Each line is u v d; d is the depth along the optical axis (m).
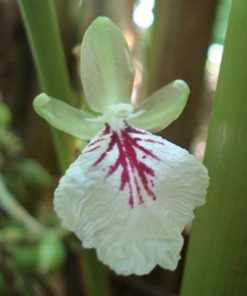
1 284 0.08
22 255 0.08
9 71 0.11
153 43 0.08
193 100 0.08
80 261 0.09
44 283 0.09
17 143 0.10
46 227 0.09
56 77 0.05
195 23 0.07
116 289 0.09
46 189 0.10
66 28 0.10
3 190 0.09
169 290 0.09
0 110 0.10
